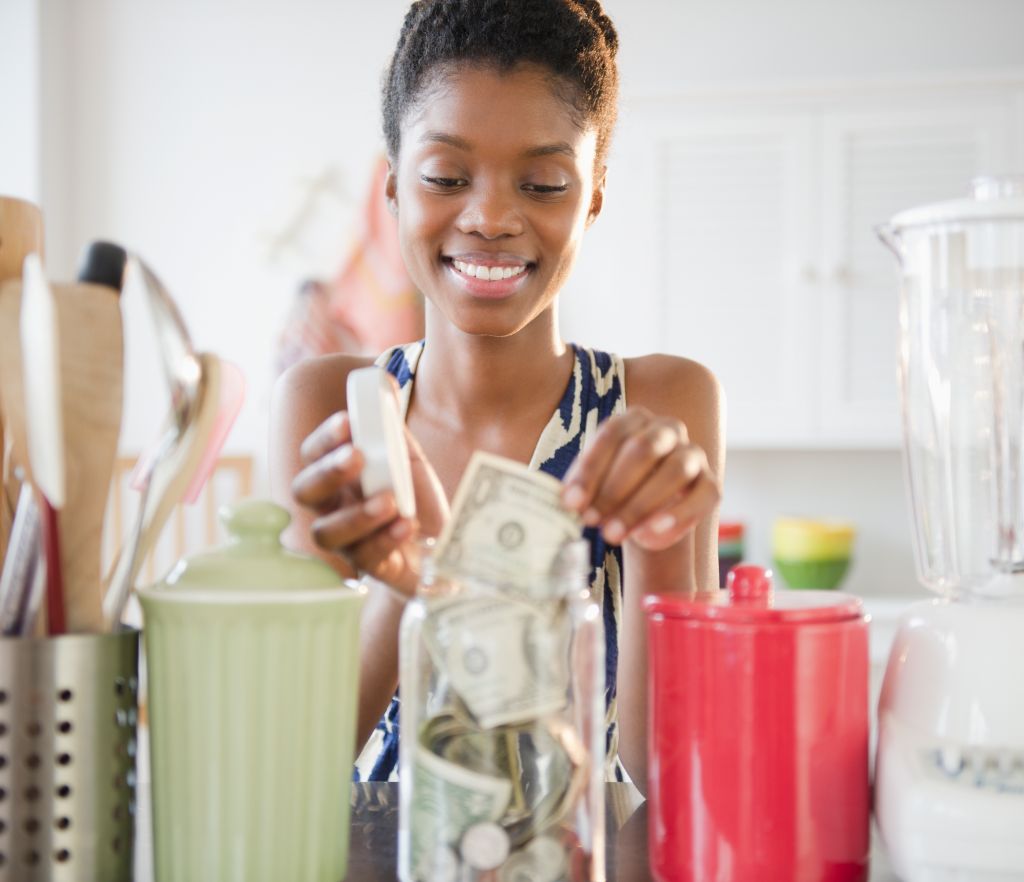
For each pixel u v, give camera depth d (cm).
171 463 54
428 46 86
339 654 55
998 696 55
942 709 56
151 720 54
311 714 54
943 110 257
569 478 56
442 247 87
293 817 54
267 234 309
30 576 52
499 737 52
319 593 54
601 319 288
